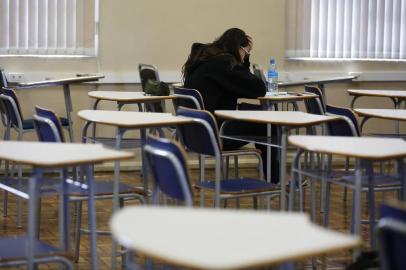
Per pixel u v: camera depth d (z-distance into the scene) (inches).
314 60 346.9
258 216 95.4
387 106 358.3
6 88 251.1
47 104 312.5
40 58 310.7
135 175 315.9
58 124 167.0
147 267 152.6
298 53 343.3
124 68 320.5
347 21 349.4
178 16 324.8
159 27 323.0
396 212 92.4
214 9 328.5
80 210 192.2
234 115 199.9
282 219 94.1
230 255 80.0
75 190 168.9
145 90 261.4
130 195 172.2
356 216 155.5
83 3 313.3
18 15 306.5
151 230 88.6
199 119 180.7
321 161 226.2
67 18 312.3
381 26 354.6
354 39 351.6
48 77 310.3
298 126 182.9
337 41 349.1
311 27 344.8
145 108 279.4
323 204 246.5
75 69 315.3
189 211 97.5
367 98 356.5
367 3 351.6
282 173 187.3
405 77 358.6
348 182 167.9
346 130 194.7
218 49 257.6
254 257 79.4
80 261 191.6
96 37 317.4
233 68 251.0
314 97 254.8
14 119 246.2
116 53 319.0
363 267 153.3
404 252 85.2
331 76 346.9
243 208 251.6
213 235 86.9
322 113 256.8
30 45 308.8
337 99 352.5
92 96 253.4
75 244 206.2
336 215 246.2
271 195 193.2
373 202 166.9
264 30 335.3
